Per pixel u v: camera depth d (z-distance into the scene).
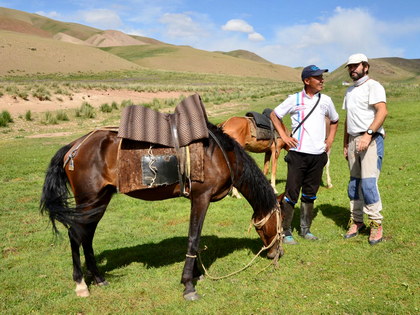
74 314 3.88
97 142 4.27
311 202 5.61
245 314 3.71
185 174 4.22
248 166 4.56
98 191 4.23
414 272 4.23
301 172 5.34
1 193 9.00
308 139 5.21
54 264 5.17
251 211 7.40
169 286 4.40
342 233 5.81
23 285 4.51
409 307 3.59
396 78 147.25
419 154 11.13
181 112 4.41
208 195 4.32
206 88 45.47
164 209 7.89
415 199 6.89
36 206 8.12
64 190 4.33
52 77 59.88
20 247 5.85
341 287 4.09
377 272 4.34
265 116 8.86
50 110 23.95
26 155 13.39
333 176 9.86
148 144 4.23
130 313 3.83
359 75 5.15
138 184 4.16
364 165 5.14
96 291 4.34
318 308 3.71
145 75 75.00
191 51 156.25
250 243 5.72
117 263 5.19
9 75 58.41
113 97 30.70
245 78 89.75
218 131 4.54
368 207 5.18
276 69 156.38
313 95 5.25
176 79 69.69
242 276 4.58
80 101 27.58
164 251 5.56
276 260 4.75
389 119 19.66
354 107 5.21
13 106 23.39
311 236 5.64
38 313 3.89
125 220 7.17
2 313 3.88
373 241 5.16
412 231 5.37
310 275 4.43
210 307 3.86
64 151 4.39
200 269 4.83
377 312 3.56
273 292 4.11
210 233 6.23
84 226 4.25
